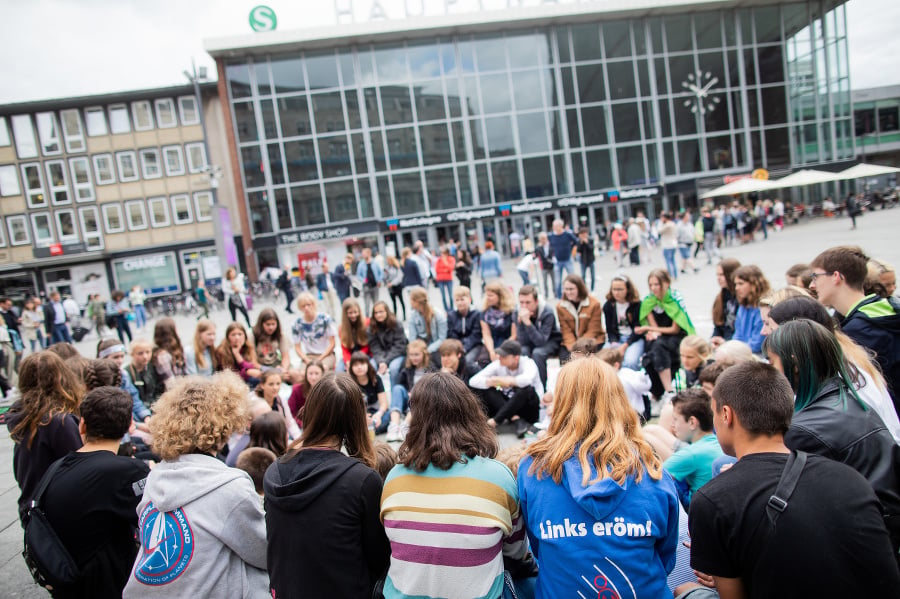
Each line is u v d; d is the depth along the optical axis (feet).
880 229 61.87
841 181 106.22
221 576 6.47
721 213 72.59
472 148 93.50
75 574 6.81
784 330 6.82
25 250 103.09
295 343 23.31
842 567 4.42
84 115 101.14
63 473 7.15
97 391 7.67
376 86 91.15
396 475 6.19
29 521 7.06
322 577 5.87
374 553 6.34
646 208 98.32
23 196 102.01
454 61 92.73
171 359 19.34
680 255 47.78
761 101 100.68
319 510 5.97
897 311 8.36
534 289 19.86
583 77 95.35
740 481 4.98
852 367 6.77
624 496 5.58
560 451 5.81
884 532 4.57
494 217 93.97
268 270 82.69
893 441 5.98
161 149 101.96
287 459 6.42
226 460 13.58
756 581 4.67
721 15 97.81
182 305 81.30
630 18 95.55
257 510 6.81
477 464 6.14
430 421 6.23
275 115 89.71
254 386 19.99
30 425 8.92
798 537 4.50
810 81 102.47
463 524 5.73
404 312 42.45
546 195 95.09
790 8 100.63
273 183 90.27
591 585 5.43
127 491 7.34
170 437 6.63
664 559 6.00
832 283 9.32
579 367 6.28
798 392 6.68
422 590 5.73
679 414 9.90
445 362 17.56
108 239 102.99
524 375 17.08
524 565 7.07
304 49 89.56
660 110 97.35
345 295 46.39
